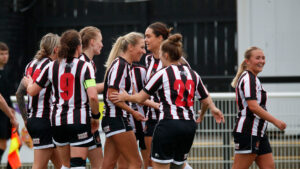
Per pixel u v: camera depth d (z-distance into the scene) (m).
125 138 19.34
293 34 31.69
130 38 19.66
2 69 24.39
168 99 17.58
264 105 20.23
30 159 26.12
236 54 39.47
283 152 25.41
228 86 38.06
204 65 39.88
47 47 20.33
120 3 40.41
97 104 18.25
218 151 25.55
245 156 20.08
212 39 39.75
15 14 39.56
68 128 18.30
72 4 41.06
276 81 31.77
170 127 17.42
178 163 18.23
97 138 21.00
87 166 26.23
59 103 18.47
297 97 25.42
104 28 40.66
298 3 31.66
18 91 20.69
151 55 21.20
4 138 24.31
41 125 19.89
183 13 39.91
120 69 19.02
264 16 31.86
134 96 18.12
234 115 25.38
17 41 39.94
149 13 40.19
